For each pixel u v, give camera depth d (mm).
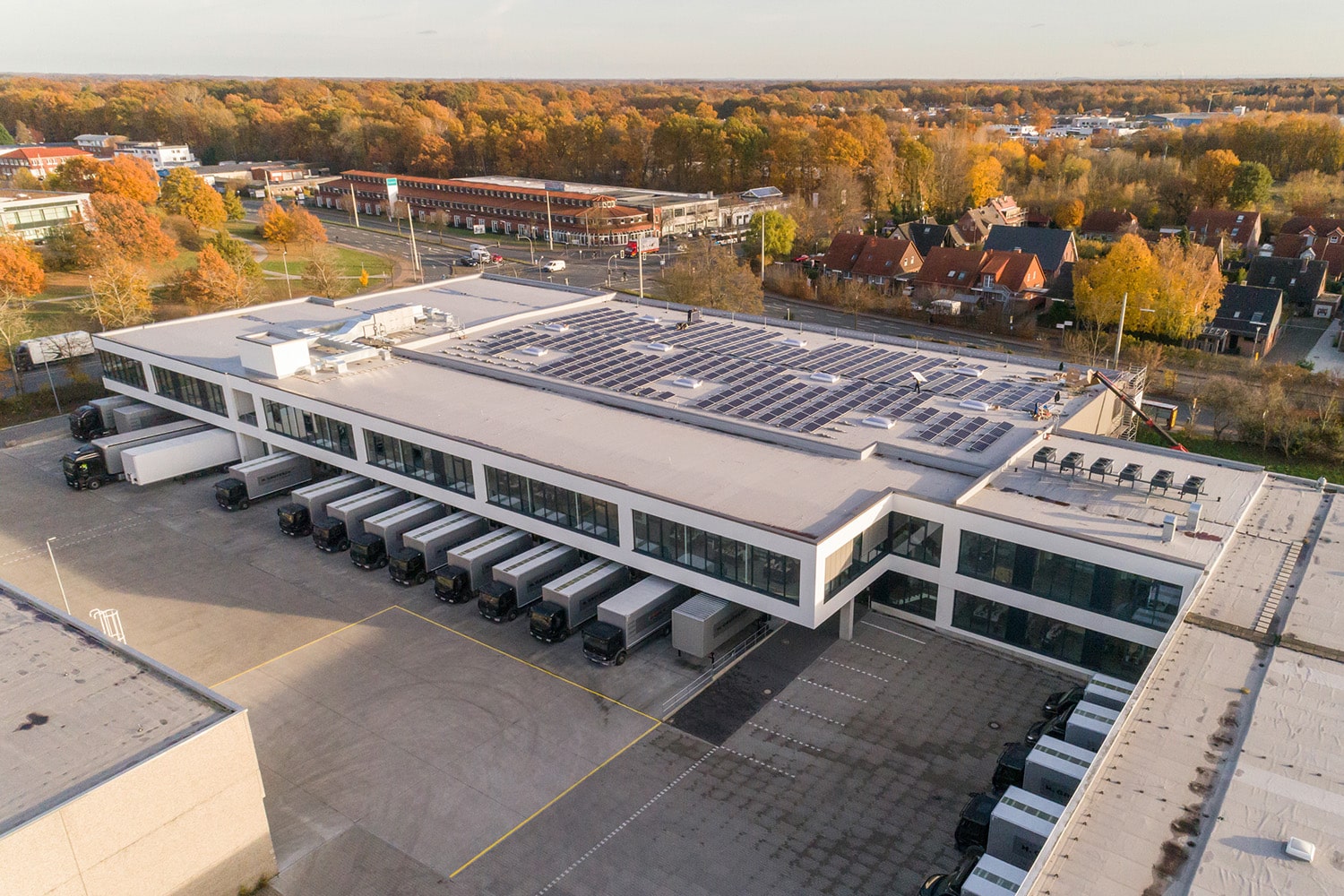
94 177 173250
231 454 76125
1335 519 49938
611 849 37844
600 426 62781
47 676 37125
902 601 54406
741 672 49656
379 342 80000
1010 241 136625
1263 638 39469
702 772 42188
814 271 145250
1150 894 27359
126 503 70938
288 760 43344
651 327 87500
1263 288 112562
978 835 37000
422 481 62938
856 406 65125
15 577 59969
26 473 76812
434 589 58219
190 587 58656
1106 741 33156
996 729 44719
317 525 62625
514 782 41719
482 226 194875
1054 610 48031
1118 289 105500
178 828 33000
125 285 116312
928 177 198375
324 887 36156
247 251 141250
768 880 36156
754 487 52906
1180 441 81500
